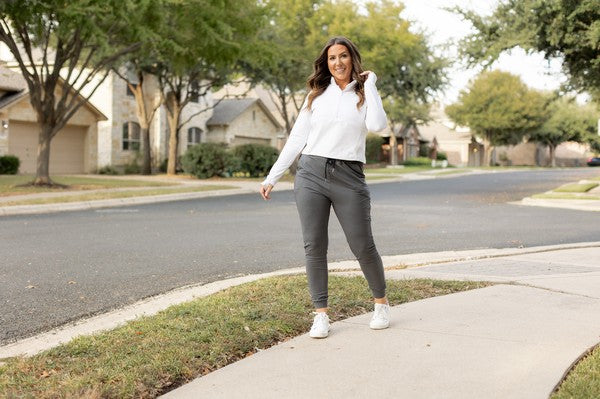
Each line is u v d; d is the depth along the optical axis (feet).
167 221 40.09
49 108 64.95
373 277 13.58
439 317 14.55
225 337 12.93
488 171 159.74
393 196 65.62
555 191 64.18
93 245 28.86
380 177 109.29
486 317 14.48
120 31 62.64
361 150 13.21
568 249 26.30
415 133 213.25
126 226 36.99
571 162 272.10
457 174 134.41
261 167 99.35
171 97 115.24
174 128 104.78
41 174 65.46
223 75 100.17
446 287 18.17
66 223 38.73
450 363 11.31
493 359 11.46
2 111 93.15
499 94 207.72
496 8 61.26
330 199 13.25
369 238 13.34
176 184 77.56
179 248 27.94
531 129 217.56
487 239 31.17
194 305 15.74
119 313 15.83
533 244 29.35
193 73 100.22
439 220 40.68
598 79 67.56
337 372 10.99
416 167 176.04
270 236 32.30
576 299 16.31
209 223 38.83
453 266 21.99
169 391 10.45
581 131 233.55
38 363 11.50
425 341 12.69
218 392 10.19
